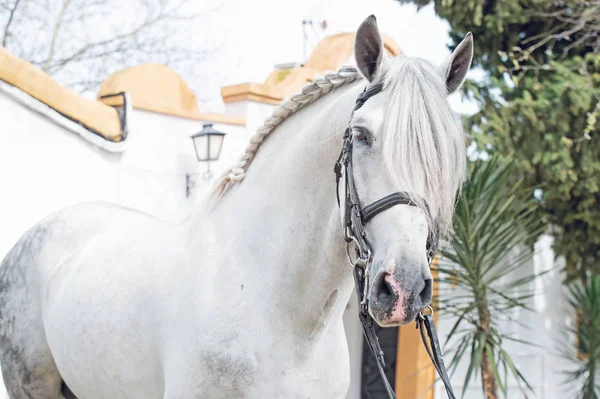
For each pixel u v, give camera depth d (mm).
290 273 2510
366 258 2193
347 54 6500
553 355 7922
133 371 2771
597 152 6832
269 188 2621
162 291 2689
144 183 5727
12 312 3479
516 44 7391
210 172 5977
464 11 7062
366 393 7133
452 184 2145
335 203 2445
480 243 6164
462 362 7152
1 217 4977
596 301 7488
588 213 7270
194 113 6027
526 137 6820
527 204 6277
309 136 2525
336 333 2660
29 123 5098
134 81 6090
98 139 5422
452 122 2158
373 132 2191
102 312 2875
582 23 6848
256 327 2488
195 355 2510
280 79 6512
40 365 3406
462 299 6969
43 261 3471
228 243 2643
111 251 3100
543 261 7941
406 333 6738
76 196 5340
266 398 2463
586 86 6566
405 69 2215
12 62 4977
